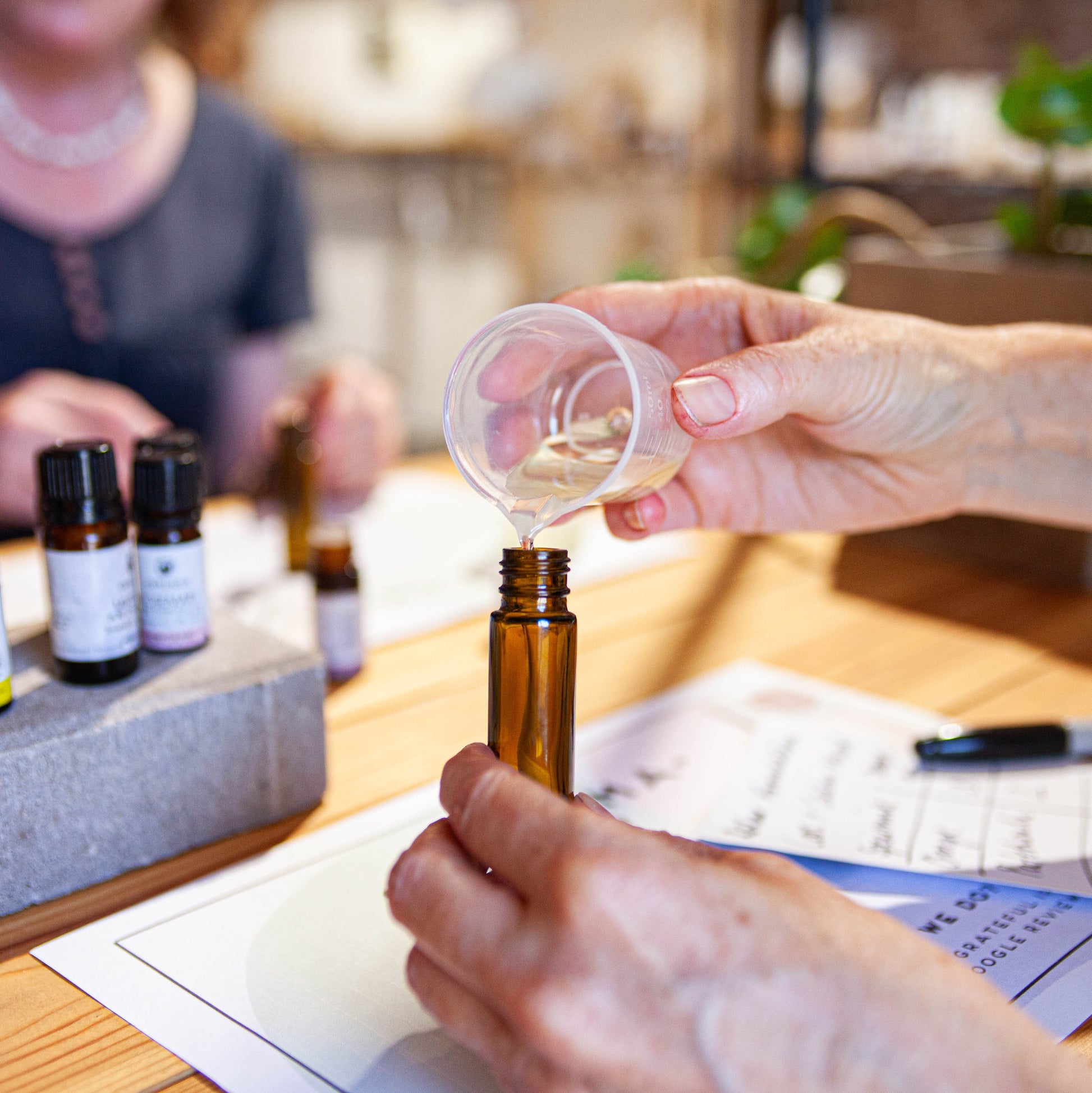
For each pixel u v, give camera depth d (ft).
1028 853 1.42
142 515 1.48
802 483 1.69
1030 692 1.82
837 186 4.43
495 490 1.29
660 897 1.01
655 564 2.36
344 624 1.84
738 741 1.66
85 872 1.37
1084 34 4.51
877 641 2.00
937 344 1.57
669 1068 0.98
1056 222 2.45
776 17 5.40
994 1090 0.98
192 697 1.41
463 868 1.06
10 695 1.37
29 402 2.67
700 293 1.56
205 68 4.00
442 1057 1.17
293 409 2.67
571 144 7.31
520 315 1.23
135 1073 1.16
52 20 2.92
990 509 1.74
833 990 0.99
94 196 3.34
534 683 1.18
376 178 8.91
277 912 1.34
